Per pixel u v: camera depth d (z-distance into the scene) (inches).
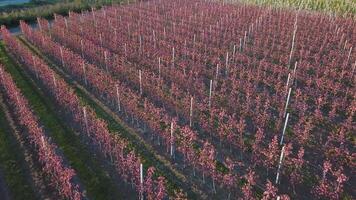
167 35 1234.0
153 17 1477.6
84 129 733.3
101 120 733.3
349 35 1246.3
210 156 583.8
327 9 1509.6
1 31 1336.1
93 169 647.8
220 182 601.9
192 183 613.0
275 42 1202.0
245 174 604.7
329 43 1148.5
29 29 1296.8
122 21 1419.8
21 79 997.8
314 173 629.3
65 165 658.2
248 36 1245.1
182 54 1080.8
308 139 688.4
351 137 713.0
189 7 1599.4
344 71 917.2
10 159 674.8
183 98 843.4
